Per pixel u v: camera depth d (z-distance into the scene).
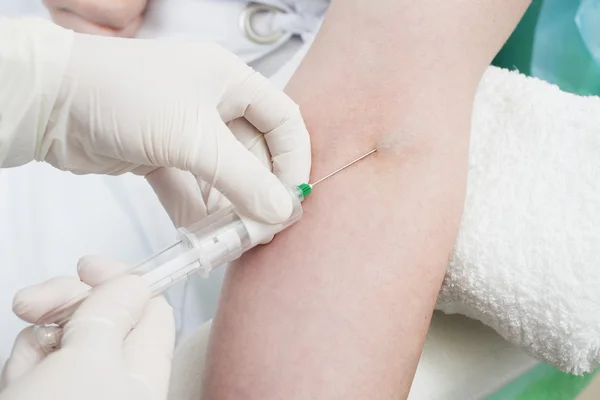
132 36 0.77
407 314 0.55
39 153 0.58
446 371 0.61
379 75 0.59
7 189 0.70
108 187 0.71
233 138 0.57
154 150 0.56
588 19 0.65
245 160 0.56
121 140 0.56
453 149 0.57
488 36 0.60
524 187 0.57
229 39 0.76
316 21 0.77
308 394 0.54
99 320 0.53
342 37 0.60
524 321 0.56
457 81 0.59
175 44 0.57
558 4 0.65
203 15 0.77
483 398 0.61
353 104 0.58
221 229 0.55
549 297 0.55
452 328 0.62
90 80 0.56
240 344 0.55
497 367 0.61
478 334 0.62
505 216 0.56
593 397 0.65
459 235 0.56
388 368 0.54
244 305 0.56
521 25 0.66
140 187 0.71
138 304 0.54
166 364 0.54
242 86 0.58
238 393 0.54
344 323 0.54
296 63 0.75
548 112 0.58
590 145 0.57
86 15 0.75
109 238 0.70
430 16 0.59
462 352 0.62
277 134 0.58
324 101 0.59
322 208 0.56
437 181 0.56
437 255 0.55
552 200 0.56
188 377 0.60
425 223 0.56
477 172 0.58
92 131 0.57
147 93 0.56
